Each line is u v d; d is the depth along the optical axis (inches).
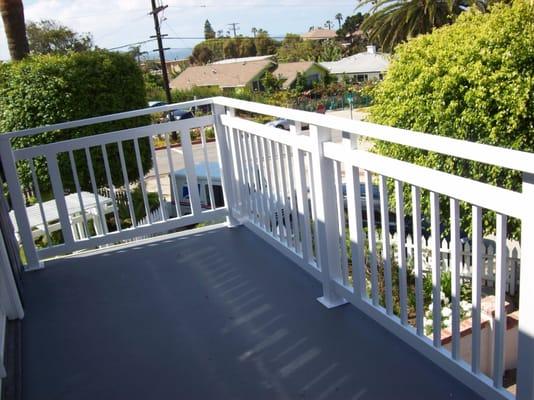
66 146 136.2
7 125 345.1
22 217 134.1
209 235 149.5
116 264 135.6
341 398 75.3
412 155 237.8
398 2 532.7
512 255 216.1
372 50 1461.6
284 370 83.6
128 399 80.5
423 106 229.3
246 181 139.6
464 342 138.5
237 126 132.3
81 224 274.4
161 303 111.8
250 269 124.1
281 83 1473.9
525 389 59.4
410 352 84.5
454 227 66.2
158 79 1384.1
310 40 2187.5
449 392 73.7
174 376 85.3
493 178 213.5
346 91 1294.3
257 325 98.5
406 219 269.0
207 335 96.8
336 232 98.6
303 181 104.1
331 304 102.1
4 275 105.7
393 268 203.5
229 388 80.6
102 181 370.6
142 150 385.7
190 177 149.9
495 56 206.1
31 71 339.6
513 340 158.9
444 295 202.2
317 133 92.0
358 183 86.8
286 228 119.2
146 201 148.3
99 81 356.2
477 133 216.1
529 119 205.6
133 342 97.2
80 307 113.7
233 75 1561.3
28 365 92.8
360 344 88.4
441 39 229.8
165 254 138.9
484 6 457.4
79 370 89.7
